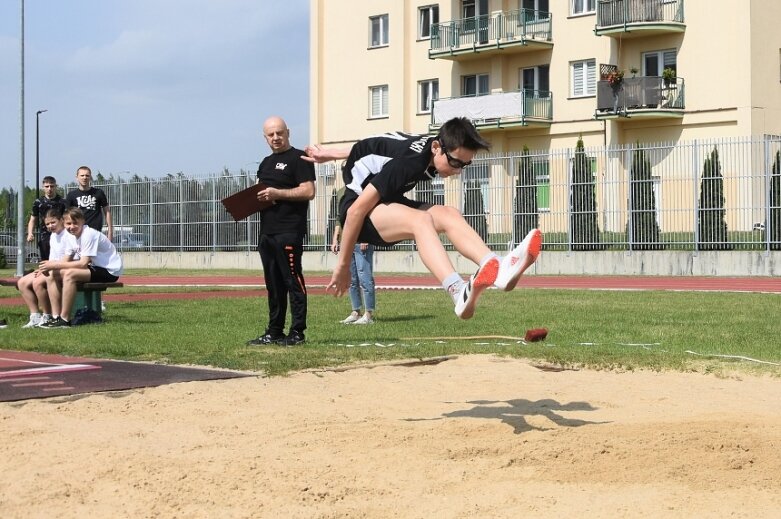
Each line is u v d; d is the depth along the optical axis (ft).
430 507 14.93
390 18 144.97
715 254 85.56
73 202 51.11
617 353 31.73
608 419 21.35
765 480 15.87
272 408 22.81
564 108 130.00
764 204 83.20
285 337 34.99
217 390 25.09
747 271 83.92
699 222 86.48
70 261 42.86
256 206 33.76
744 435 18.11
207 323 45.11
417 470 16.96
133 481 16.26
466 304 17.35
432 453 18.03
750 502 14.89
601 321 44.04
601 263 91.30
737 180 84.43
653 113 118.93
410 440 19.13
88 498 15.53
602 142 126.52
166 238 122.62
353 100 149.48
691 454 17.11
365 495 15.57
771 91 117.60
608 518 14.32
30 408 22.48
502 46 131.54
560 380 27.27
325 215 107.65
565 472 16.51
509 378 27.48
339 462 17.47
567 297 62.34
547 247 94.48
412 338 37.17
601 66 122.83
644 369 29.12
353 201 19.27
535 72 133.39
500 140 135.03
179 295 69.87
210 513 14.66
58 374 27.30
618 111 120.37
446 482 16.19
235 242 116.57
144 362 30.17
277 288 34.55
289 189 33.68
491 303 56.90
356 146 19.83
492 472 16.72
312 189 33.78
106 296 68.54
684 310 50.34
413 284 84.02
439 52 137.39
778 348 33.53
